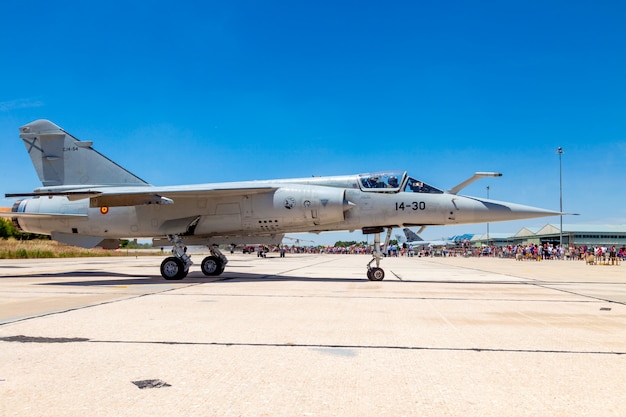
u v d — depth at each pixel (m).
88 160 16.86
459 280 15.59
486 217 14.41
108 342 5.18
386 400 3.34
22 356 4.55
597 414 3.10
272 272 20.02
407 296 9.98
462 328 6.11
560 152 57.62
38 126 17.08
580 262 42.56
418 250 98.88
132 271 21.80
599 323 6.57
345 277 16.58
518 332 5.85
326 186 14.99
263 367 4.19
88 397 3.39
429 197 14.56
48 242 66.44
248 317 6.96
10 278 16.38
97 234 16.36
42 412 3.10
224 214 14.92
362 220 14.73
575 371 4.10
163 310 7.66
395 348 4.94
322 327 6.14
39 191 16.58
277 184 15.27
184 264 14.89
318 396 3.42
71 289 11.56
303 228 15.09
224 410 3.14
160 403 3.27
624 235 86.69
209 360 4.43
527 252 53.25
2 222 81.88
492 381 3.80
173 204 15.38
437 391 3.54
